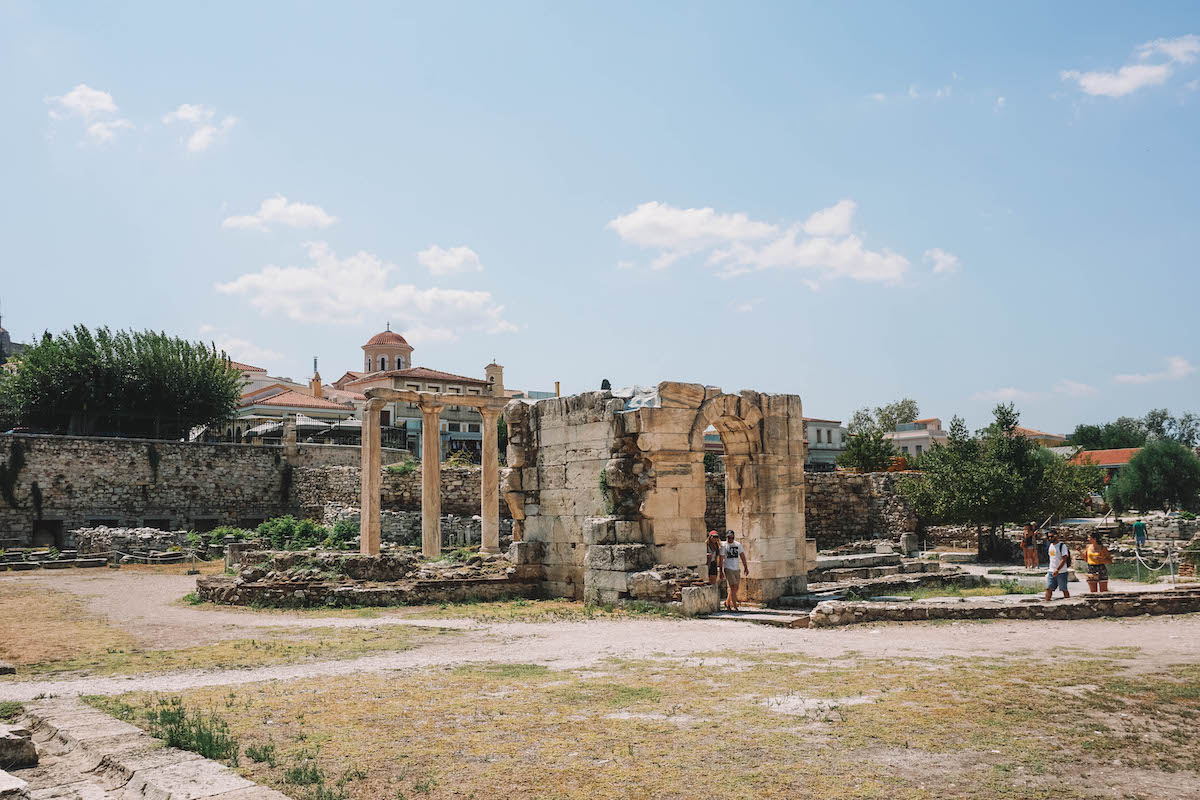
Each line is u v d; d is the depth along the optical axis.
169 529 53.47
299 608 22.67
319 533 43.22
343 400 91.75
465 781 8.01
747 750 8.84
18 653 15.80
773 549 23.72
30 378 58.16
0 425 63.72
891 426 112.94
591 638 16.80
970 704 10.47
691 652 14.84
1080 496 41.75
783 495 24.22
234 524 56.00
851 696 11.06
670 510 22.52
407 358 111.69
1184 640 15.11
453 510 48.72
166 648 16.27
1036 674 12.10
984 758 8.50
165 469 53.81
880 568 31.17
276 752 8.88
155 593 27.59
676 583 20.95
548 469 25.53
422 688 11.90
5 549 46.09
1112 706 10.29
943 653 14.17
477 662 14.11
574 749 8.95
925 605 18.44
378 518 32.38
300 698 11.30
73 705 10.62
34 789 7.62
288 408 84.50
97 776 8.07
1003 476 38.81
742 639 16.33
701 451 23.25
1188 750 8.71
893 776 8.02
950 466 40.75
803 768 8.26
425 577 24.52
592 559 22.55
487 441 35.47
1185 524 41.31
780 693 11.31
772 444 24.16
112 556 40.34
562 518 24.86
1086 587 24.91
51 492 49.72
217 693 11.66
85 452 51.12
